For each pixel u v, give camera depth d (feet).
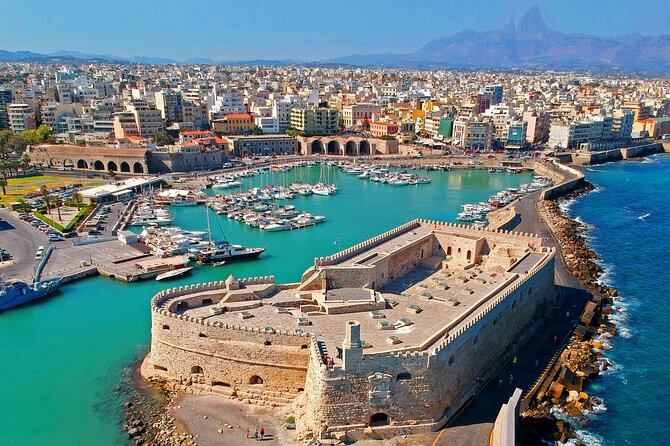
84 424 245.86
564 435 240.94
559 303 377.30
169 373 275.39
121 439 235.81
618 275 447.01
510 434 203.00
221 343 258.57
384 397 223.71
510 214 632.79
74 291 408.05
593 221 636.89
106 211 655.35
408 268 376.07
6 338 328.70
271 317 277.23
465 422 238.48
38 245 502.38
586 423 253.24
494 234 391.65
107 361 300.81
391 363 222.07
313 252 522.88
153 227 592.60
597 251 515.09
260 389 257.55
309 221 631.15
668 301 392.06
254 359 255.29
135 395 266.77
